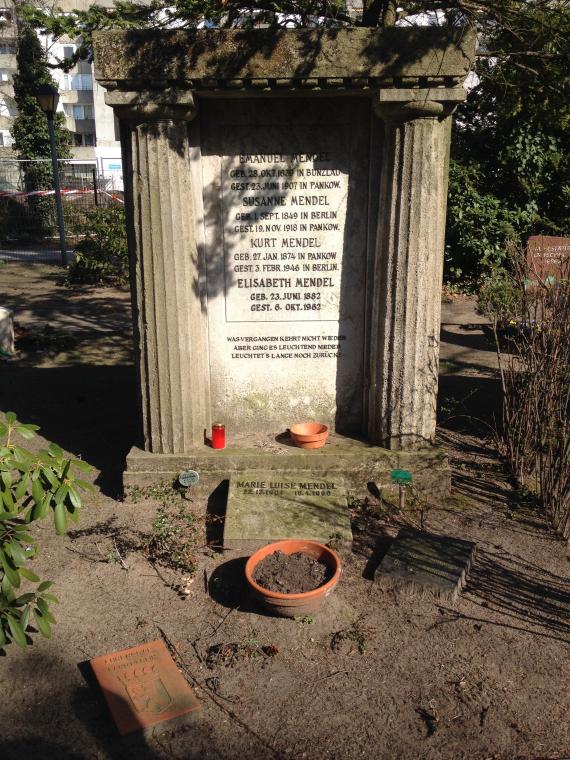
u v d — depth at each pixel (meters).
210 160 5.14
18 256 18.88
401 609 3.97
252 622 3.84
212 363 5.51
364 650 3.64
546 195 15.13
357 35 4.54
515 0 5.61
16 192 21.66
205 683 3.39
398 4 6.18
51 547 4.57
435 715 3.21
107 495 5.28
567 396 5.10
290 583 3.94
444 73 4.57
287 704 3.27
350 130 5.09
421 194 4.82
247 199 5.20
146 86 4.62
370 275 5.29
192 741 3.05
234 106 5.03
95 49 4.54
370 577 4.25
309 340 5.49
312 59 4.56
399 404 5.18
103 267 15.01
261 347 5.49
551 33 5.65
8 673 3.44
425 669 3.51
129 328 11.20
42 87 16.19
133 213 4.91
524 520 5.00
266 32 4.53
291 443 5.45
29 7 6.27
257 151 5.12
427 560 4.29
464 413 7.17
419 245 4.89
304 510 4.76
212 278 5.35
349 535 4.49
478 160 14.81
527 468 5.61
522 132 14.00
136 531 4.77
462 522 4.95
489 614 3.95
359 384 5.58
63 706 3.24
